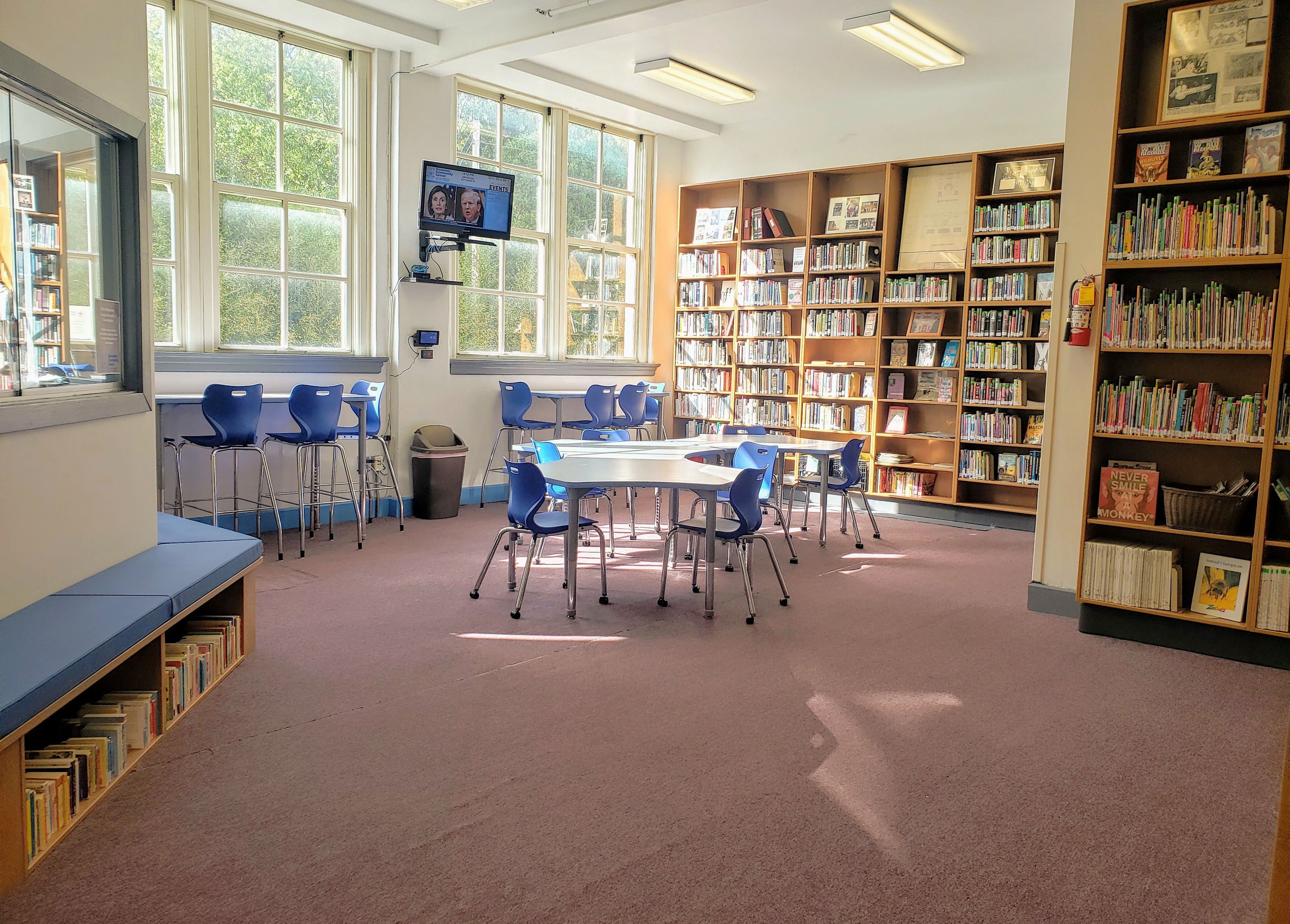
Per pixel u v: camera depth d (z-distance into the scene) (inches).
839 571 226.1
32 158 120.4
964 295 299.7
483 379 304.0
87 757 101.0
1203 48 163.9
